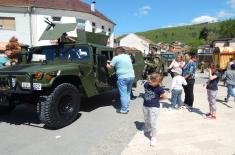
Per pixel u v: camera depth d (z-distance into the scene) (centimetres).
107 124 648
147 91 523
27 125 640
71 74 644
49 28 782
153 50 1226
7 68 667
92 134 575
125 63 739
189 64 798
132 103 904
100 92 766
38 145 515
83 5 2684
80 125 638
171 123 650
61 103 611
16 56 904
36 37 2316
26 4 2286
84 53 739
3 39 2256
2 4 2212
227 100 935
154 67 1091
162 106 836
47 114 585
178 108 801
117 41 4931
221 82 1625
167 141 532
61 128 615
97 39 849
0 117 713
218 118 702
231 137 556
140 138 550
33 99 648
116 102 905
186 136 560
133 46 5584
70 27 749
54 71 596
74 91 641
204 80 1858
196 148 498
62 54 770
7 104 638
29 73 580
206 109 806
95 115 732
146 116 541
